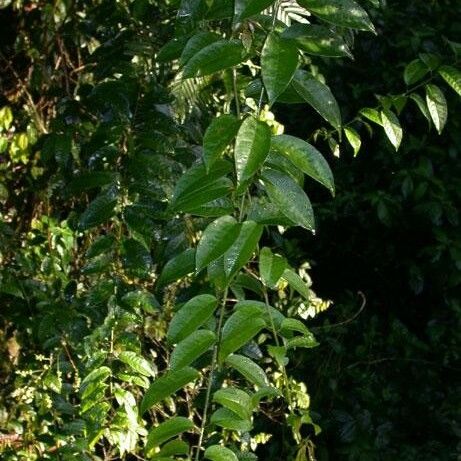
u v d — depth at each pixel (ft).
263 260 4.60
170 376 4.70
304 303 9.41
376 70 12.33
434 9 12.67
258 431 10.66
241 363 4.88
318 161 4.29
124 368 7.02
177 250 6.59
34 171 8.25
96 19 7.50
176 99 6.86
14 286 7.61
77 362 7.84
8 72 8.54
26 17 8.21
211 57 4.40
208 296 4.68
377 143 12.26
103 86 6.39
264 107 7.92
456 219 11.52
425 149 11.86
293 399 8.99
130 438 6.81
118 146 6.40
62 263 7.68
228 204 4.52
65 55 8.14
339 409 11.71
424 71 6.17
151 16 7.03
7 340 8.22
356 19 4.26
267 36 4.22
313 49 4.31
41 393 7.77
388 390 11.87
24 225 8.41
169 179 6.13
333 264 12.91
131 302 6.59
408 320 12.70
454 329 11.85
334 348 11.54
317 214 12.53
